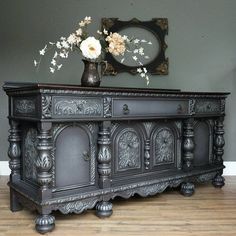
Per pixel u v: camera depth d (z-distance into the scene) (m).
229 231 1.67
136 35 2.87
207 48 2.94
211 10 2.92
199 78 2.95
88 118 1.76
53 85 1.58
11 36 2.81
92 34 2.84
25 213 1.95
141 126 2.12
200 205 2.11
